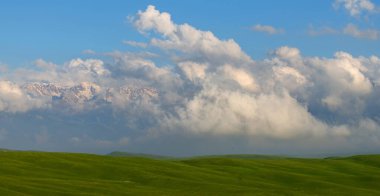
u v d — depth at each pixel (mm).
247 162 159875
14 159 128500
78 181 103312
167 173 126062
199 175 127688
